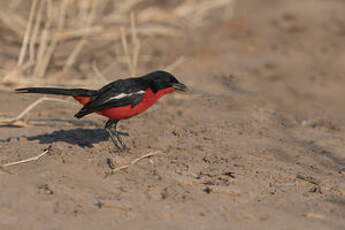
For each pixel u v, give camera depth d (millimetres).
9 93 19141
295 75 24297
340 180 13273
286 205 11578
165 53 25656
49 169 12188
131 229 9938
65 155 13148
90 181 11867
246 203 11516
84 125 16219
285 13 33000
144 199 11227
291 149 15531
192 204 11227
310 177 13133
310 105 20875
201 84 22219
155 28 28328
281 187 12539
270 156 14664
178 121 17312
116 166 12758
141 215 10531
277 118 18828
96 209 10602
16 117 15773
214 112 18734
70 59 22422
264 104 20406
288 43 28281
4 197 10648
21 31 25828
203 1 31453
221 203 11406
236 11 33656
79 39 25922
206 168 13266
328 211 11406
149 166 13047
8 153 13141
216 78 23156
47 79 20312
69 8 26812
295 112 19859
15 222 9789
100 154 13547
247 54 26422
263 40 28469
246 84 22750
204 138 15664
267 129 17359
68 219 10078
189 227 10203
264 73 24281
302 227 10539
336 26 31109
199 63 24703
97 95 13188
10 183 11312
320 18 32281
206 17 32094
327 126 18438
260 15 32750
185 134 15906
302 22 31547
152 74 13766
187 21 30125
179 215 10672
